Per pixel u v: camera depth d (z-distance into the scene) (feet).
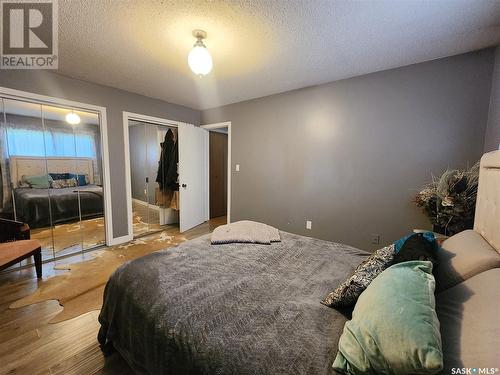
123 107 10.40
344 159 9.09
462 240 4.01
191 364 2.73
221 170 16.58
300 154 10.25
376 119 8.27
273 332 2.91
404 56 6.98
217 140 16.03
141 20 5.35
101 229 10.67
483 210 4.35
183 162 12.81
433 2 4.62
